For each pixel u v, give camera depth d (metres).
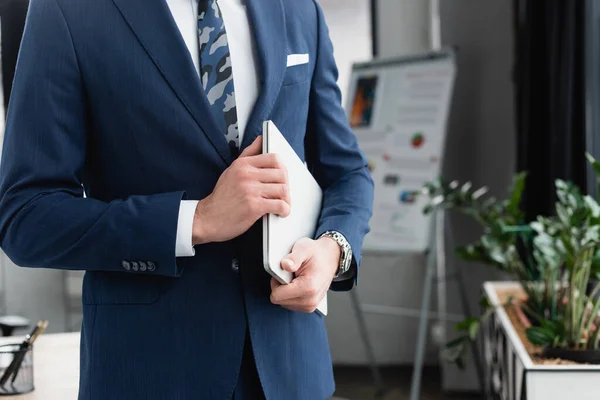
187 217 0.93
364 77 4.24
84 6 0.98
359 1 4.70
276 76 1.05
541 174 3.33
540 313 2.65
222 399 0.97
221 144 0.99
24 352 1.58
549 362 2.17
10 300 3.73
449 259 4.18
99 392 0.97
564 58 2.90
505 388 2.50
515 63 3.66
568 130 2.91
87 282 1.02
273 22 1.09
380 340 4.72
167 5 1.00
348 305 4.74
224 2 1.06
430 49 4.62
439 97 3.96
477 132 4.17
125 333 0.98
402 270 4.68
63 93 0.96
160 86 0.97
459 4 4.16
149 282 0.98
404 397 4.12
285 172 0.94
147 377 0.97
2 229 0.97
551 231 2.52
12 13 2.66
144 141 0.98
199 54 1.02
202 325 0.98
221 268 0.99
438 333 4.45
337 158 1.17
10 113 0.98
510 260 2.80
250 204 0.91
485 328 3.35
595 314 2.29
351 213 1.10
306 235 1.05
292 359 1.03
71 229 0.93
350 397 4.13
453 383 4.14
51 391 1.59
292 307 0.97
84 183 1.07
